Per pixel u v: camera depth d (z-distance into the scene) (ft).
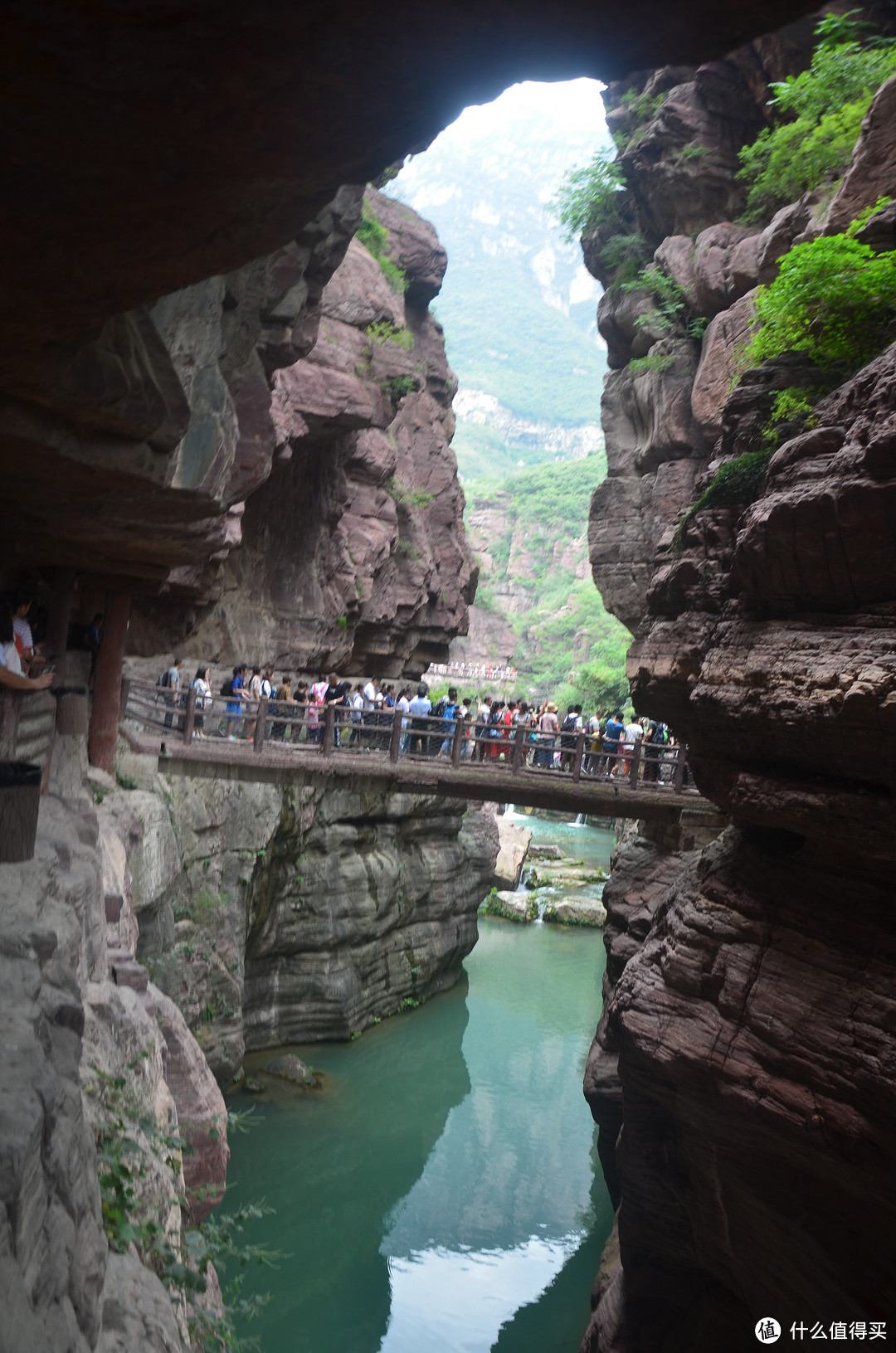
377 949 70.49
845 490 22.36
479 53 6.78
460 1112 60.34
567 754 60.23
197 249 9.46
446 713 62.85
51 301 10.68
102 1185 14.76
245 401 25.48
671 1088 27.09
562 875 119.85
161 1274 15.26
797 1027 22.89
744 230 59.36
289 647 70.85
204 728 54.34
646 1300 31.71
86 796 30.22
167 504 20.92
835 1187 22.45
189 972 51.03
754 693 25.36
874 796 21.79
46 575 36.63
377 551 78.38
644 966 29.45
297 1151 52.47
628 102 70.59
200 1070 31.24
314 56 6.70
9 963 12.78
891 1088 20.20
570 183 71.72
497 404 629.92
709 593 32.68
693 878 31.35
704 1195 27.78
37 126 7.42
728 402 34.73
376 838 72.28
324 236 25.13
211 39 6.45
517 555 380.37
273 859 61.72
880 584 23.00
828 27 50.24
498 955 91.91
